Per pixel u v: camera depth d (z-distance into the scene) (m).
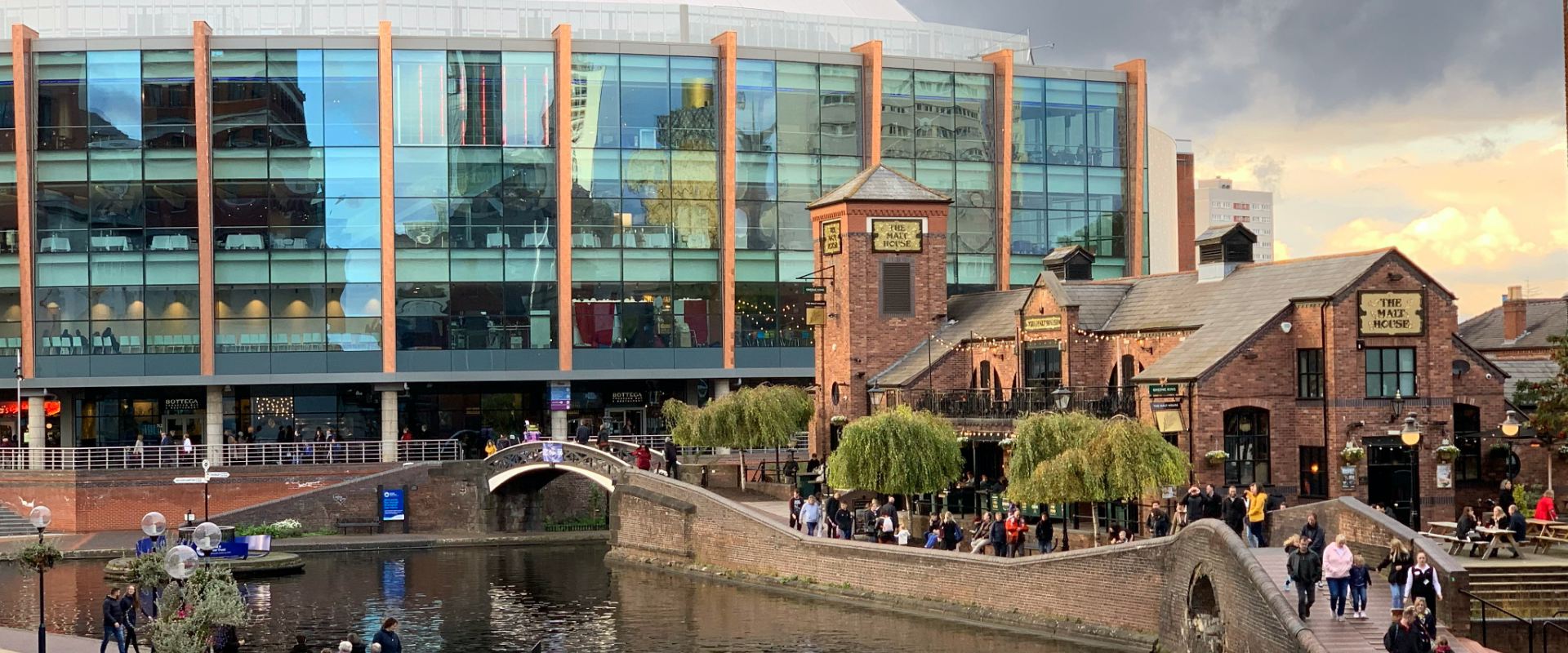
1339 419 46.41
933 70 82.62
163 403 80.62
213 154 75.81
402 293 77.06
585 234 78.44
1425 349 47.28
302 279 76.31
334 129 76.19
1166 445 43.62
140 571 41.50
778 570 52.62
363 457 74.00
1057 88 84.69
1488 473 50.31
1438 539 40.88
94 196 75.56
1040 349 56.31
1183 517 41.62
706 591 52.59
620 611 49.12
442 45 76.69
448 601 52.16
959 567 45.44
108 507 69.44
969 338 61.34
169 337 76.00
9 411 78.69
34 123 75.31
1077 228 85.19
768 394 64.12
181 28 83.81
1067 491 43.16
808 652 42.00
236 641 38.91
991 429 54.59
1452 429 47.44
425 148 76.81
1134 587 39.72
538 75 77.75
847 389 64.06
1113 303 56.41
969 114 83.38
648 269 79.19
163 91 75.44
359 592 54.41
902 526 50.16
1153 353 52.34
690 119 79.44
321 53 76.06
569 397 79.62
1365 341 46.75
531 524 71.94
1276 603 30.67
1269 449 47.41
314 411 80.69
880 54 81.38
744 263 80.25
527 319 78.12
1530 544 39.78
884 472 49.97
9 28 82.88
